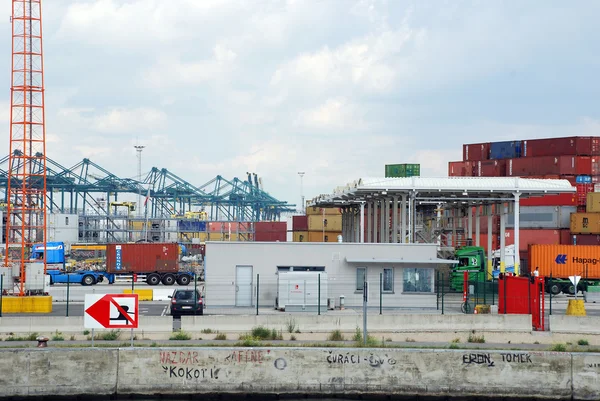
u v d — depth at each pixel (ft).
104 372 81.30
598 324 103.30
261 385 82.07
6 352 80.33
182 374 81.92
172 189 506.07
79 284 195.42
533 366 82.74
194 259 261.24
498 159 275.39
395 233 176.35
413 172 218.38
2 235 311.27
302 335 100.83
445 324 103.09
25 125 167.63
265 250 128.06
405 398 82.69
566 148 255.29
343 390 82.43
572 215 225.97
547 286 175.01
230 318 101.81
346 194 180.24
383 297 128.06
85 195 450.30
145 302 142.20
